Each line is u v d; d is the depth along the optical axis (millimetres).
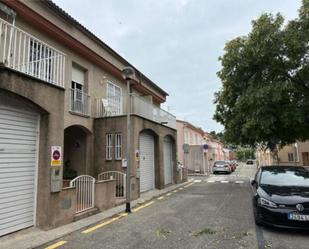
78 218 8359
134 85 18766
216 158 54281
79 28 13008
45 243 6270
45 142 7523
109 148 13727
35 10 10469
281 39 14352
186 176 23047
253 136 16969
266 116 14602
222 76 16844
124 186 12602
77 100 12945
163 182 17266
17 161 7008
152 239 6520
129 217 8984
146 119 15047
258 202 7180
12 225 6727
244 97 15156
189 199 12844
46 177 7375
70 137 14156
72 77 13008
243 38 16000
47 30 11016
